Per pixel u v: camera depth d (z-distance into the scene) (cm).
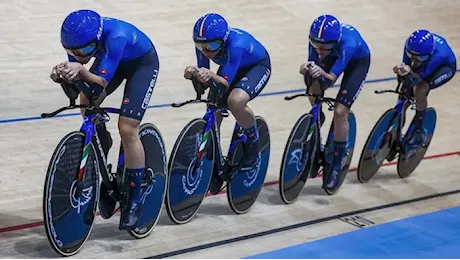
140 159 595
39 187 725
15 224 641
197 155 667
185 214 684
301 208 763
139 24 1259
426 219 765
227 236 670
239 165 700
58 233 567
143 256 605
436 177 907
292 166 752
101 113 575
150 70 599
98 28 541
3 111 910
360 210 775
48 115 543
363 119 1074
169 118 966
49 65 1073
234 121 991
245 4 1425
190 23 1306
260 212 740
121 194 609
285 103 1085
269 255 633
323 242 677
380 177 891
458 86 1305
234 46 643
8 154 791
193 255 621
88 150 574
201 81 606
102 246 616
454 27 1576
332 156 788
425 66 827
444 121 1123
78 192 573
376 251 670
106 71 548
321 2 1511
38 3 1245
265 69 682
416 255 671
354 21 1474
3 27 1145
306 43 1333
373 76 1267
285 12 1432
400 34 1473
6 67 1038
